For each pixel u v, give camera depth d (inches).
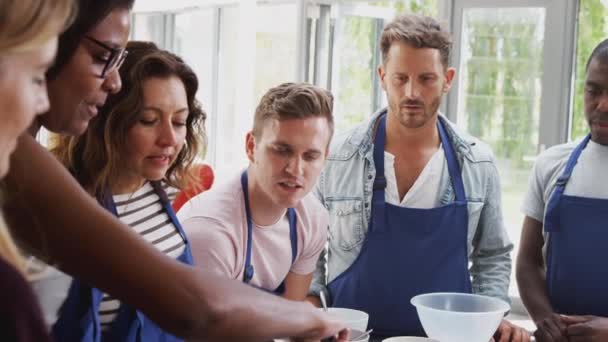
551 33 194.1
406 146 90.9
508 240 93.4
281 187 70.9
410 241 88.0
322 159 72.7
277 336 42.5
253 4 251.6
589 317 83.2
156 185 67.1
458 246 88.7
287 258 78.4
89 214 39.0
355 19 213.6
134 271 38.8
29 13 28.2
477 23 201.8
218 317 39.7
